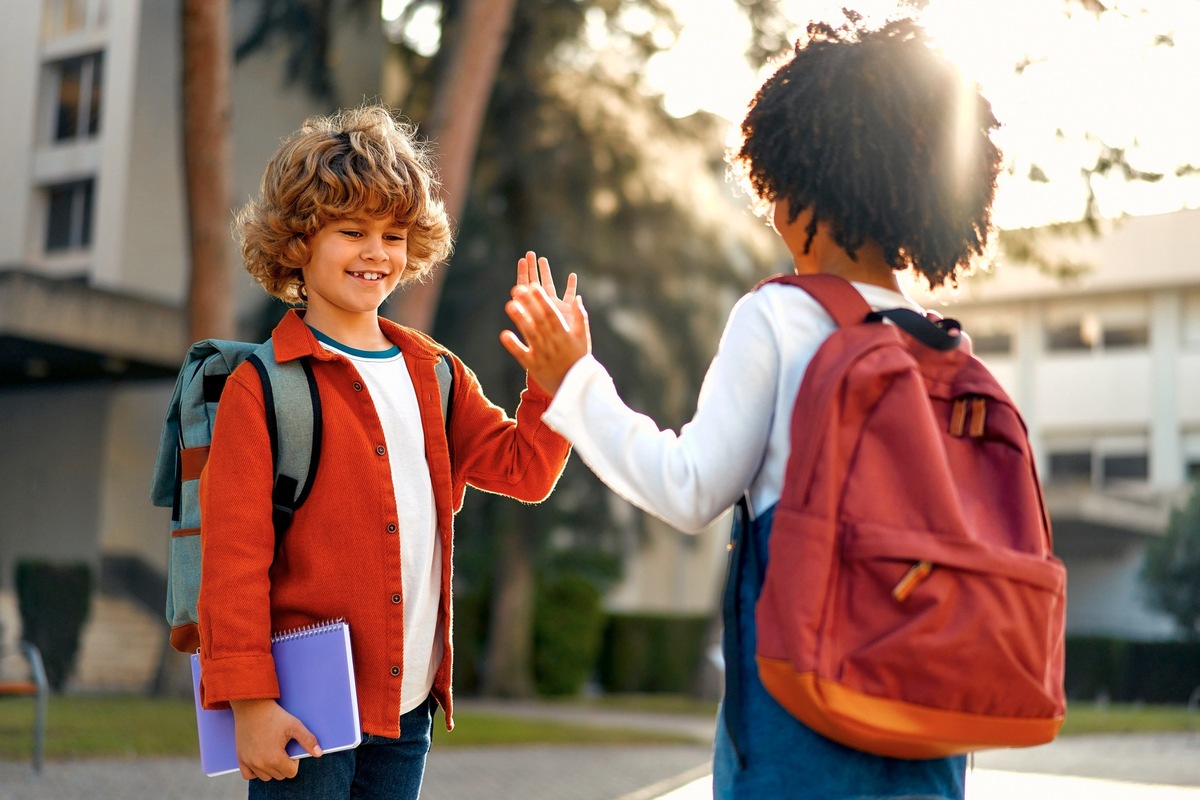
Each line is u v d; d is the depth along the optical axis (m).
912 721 1.55
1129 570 27.00
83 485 19.81
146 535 20.19
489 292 17.52
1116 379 28.02
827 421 1.61
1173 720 16.19
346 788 2.12
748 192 1.98
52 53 20.69
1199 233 26.94
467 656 21.77
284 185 2.26
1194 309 27.31
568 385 1.79
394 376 2.31
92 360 18.00
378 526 2.17
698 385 17.88
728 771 1.73
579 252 17.11
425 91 16.20
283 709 2.04
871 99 1.79
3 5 21.08
